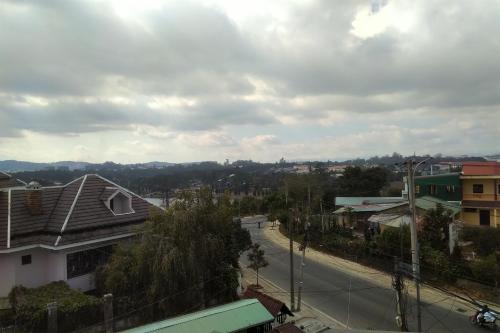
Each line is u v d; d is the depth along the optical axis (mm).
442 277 31516
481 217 46594
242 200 88750
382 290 31391
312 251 46312
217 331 16984
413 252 20234
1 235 22641
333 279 34844
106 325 19922
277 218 67500
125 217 28109
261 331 18750
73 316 19172
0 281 22578
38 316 18484
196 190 26359
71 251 24281
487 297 28391
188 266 23031
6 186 29125
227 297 25438
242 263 42094
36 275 24031
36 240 23859
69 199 26766
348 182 78312
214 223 25297
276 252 46344
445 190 48781
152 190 125750
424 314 26141
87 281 25078
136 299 21984
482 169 51781
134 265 22750
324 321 25266
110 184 29469
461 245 37406
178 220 23625
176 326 17031
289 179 84562
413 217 20391
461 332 23297
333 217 54375
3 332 18641
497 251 32438
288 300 29578
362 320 25359
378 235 40969
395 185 93562
